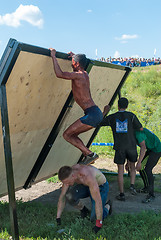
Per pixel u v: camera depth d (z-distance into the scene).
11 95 3.10
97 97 5.19
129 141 4.89
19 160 4.09
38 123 3.91
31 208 4.37
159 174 6.69
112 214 4.23
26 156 4.19
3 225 3.64
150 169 5.04
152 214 4.12
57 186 5.95
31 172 4.66
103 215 3.79
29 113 3.58
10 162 3.05
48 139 4.43
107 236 3.35
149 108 13.46
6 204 4.52
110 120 5.02
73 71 3.48
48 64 3.27
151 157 5.05
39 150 4.44
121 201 4.94
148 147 5.05
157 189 5.54
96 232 3.41
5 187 4.22
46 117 4.00
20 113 3.42
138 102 14.46
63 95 3.99
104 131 9.67
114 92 5.76
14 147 3.77
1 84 2.86
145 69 23.77
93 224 3.67
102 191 3.83
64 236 3.32
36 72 3.18
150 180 5.00
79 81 3.29
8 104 3.15
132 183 5.30
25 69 3.00
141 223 3.76
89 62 3.77
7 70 2.78
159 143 5.04
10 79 2.92
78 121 3.40
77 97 3.38
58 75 3.11
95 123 3.36
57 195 5.37
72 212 4.29
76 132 3.46
